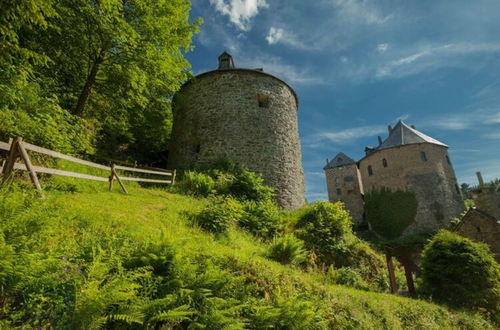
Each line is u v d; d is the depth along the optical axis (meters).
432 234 24.70
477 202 20.88
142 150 17.84
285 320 3.83
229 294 3.81
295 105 19.22
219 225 7.20
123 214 5.61
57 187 6.19
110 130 14.45
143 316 2.54
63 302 2.31
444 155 29.09
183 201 9.12
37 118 6.55
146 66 11.59
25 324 2.03
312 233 10.36
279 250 7.28
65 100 11.16
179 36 13.45
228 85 16.59
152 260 3.40
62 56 10.88
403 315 6.23
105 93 12.23
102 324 2.41
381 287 9.02
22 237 2.30
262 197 12.41
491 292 8.77
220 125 15.72
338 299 5.53
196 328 2.97
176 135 17.52
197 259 4.20
